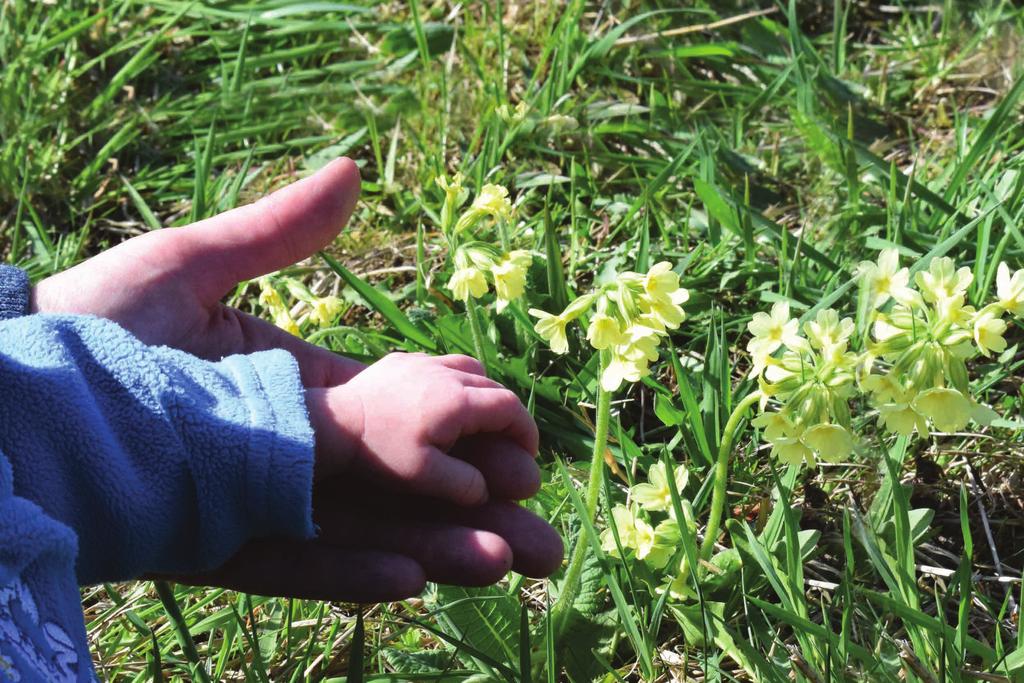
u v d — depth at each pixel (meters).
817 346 0.72
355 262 1.09
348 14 1.37
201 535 0.70
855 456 0.88
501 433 0.74
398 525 0.74
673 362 0.88
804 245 1.00
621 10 1.33
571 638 0.81
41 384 0.69
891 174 1.01
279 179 1.18
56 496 0.69
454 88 1.22
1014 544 0.87
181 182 1.17
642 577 0.81
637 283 0.74
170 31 1.34
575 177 1.11
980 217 0.92
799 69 1.18
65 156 1.19
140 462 0.70
